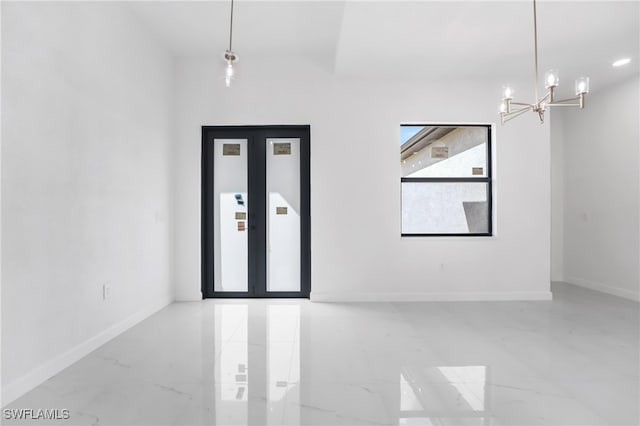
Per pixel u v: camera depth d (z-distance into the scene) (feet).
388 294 14.88
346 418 6.33
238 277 15.37
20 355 7.04
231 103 14.84
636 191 14.92
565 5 9.72
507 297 14.99
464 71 14.37
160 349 9.50
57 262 8.04
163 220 13.73
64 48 8.28
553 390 7.36
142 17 11.81
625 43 11.97
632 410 6.59
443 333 10.87
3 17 6.66
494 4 9.71
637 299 14.84
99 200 9.61
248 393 7.18
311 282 14.87
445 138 15.49
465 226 15.48
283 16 11.89
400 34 11.37
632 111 14.99
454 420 6.29
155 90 13.08
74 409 6.56
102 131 9.77
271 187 15.31
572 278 18.30
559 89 16.39
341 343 10.01
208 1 11.00
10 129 6.81
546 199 15.10
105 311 9.93
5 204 6.72
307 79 14.85
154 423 6.14
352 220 14.88
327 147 14.85
